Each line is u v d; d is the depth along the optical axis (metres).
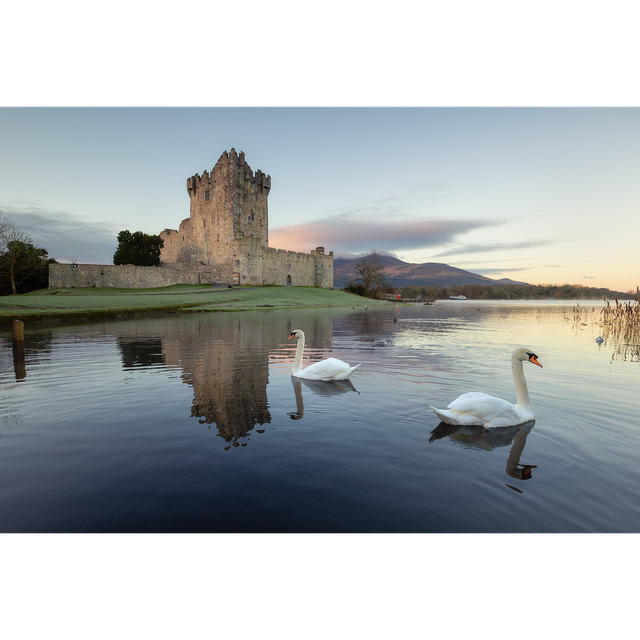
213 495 3.37
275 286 70.94
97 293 47.72
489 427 5.03
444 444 4.51
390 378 8.21
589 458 4.12
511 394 6.89
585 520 2.98
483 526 2.91
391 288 105.81
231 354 11.47
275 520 3.00
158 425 5.23
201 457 4.17
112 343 13.80
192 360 10.41
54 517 3.08
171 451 4.34
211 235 76.19
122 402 6.37
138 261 75.31
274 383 7.73
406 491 3.42
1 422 5.39
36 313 22.70
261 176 81.06
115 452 4.33
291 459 4.10
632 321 18.73
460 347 13.30
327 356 11.21
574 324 24.52
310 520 3.00
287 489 3.47
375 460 4.07
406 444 4.52
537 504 3.21
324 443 4.55
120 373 8.69
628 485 3.52
